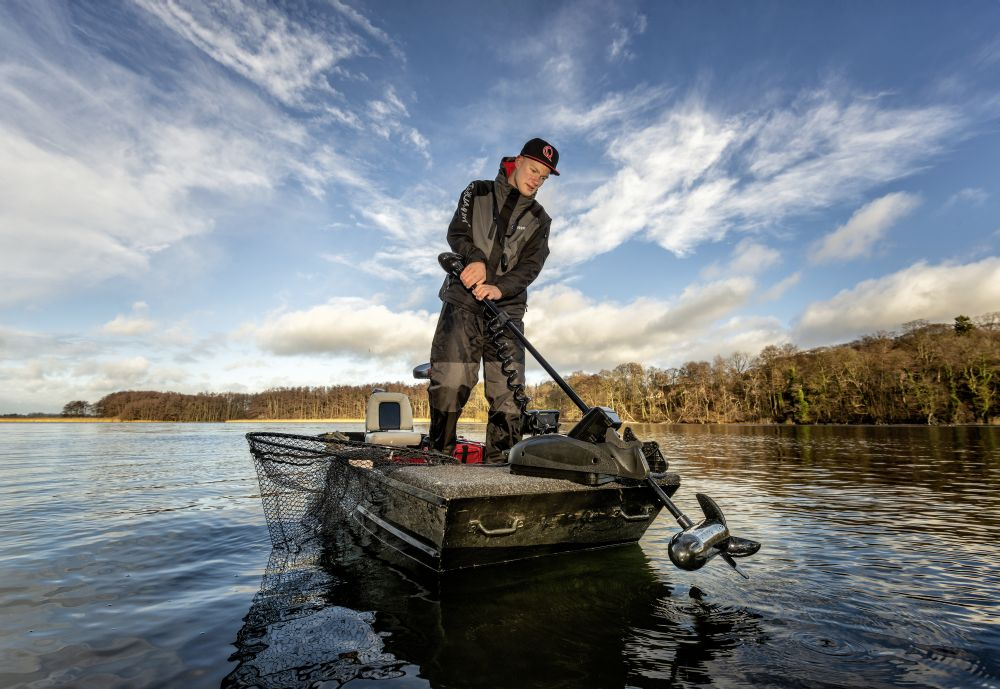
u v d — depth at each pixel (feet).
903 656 6.23
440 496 8.36
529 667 6.04
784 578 9.43
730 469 34.12
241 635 7.20
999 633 6.91
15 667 6.32
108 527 15.26
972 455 47.96
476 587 8.90
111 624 7.72
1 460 41.47
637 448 8.57
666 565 10.19
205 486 25.20
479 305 12.95
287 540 12.33
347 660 6.30
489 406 14.14
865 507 18.42
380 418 18.85
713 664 6.07
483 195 13.52
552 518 9.62
